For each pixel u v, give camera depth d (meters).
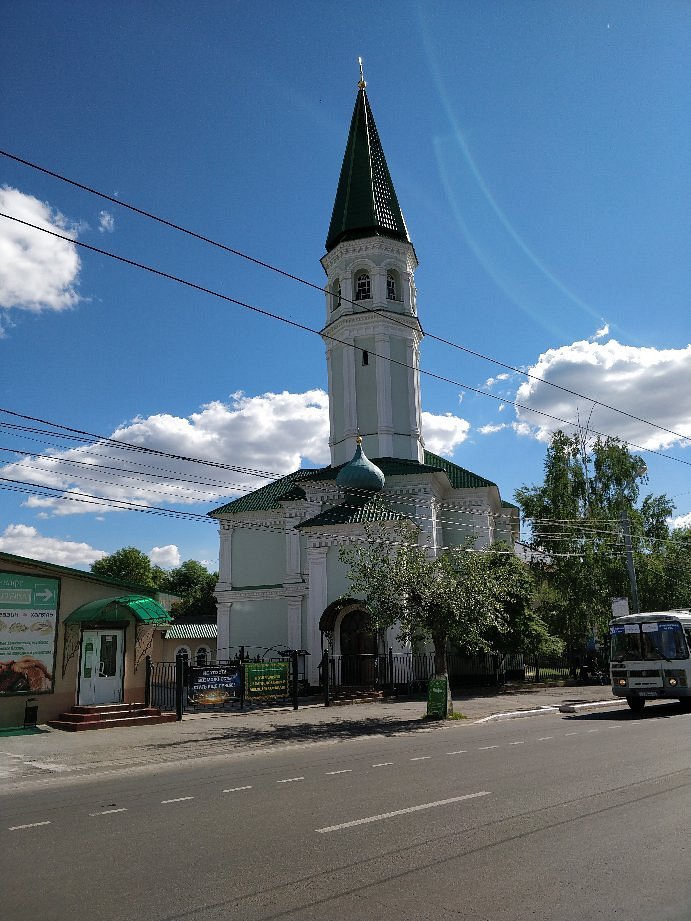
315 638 31.00
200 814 9.30
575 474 47.97
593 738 15.80
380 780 11.30
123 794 11.24
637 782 10.30
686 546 47.78
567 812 8.54
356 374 38.47
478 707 25.62
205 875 6.60
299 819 8.69
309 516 38.25
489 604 23.80
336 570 31.41
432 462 42.78
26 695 20.30
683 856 6.75
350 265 39.28
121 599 21.70
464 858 6.82
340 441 38.44
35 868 7.05
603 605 41.50
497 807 8.90
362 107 42.59
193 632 61.59
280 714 23.91
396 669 29.88
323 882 6.28
